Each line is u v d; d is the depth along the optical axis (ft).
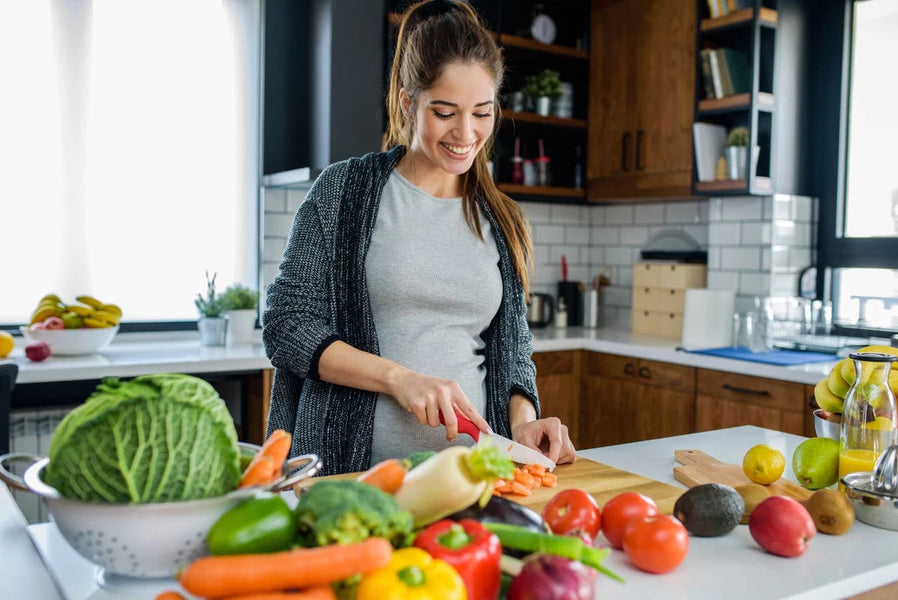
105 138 9.46
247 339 9.68
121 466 2.32
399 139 4.98
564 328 12.32
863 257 9.93
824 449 3.89
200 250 10.18
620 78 11.41
